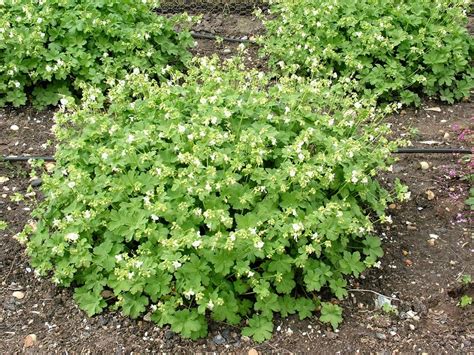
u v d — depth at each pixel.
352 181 1.26
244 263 1.15
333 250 1.26
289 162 1.24
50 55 1.79
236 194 1.21
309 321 1.24
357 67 1.86
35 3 1.88
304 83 1.54
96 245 1.25
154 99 1.39
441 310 1.28
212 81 1.41
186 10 2.41
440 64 1.92
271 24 2.08
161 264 1.12
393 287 1.33
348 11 1.97
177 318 1.15
